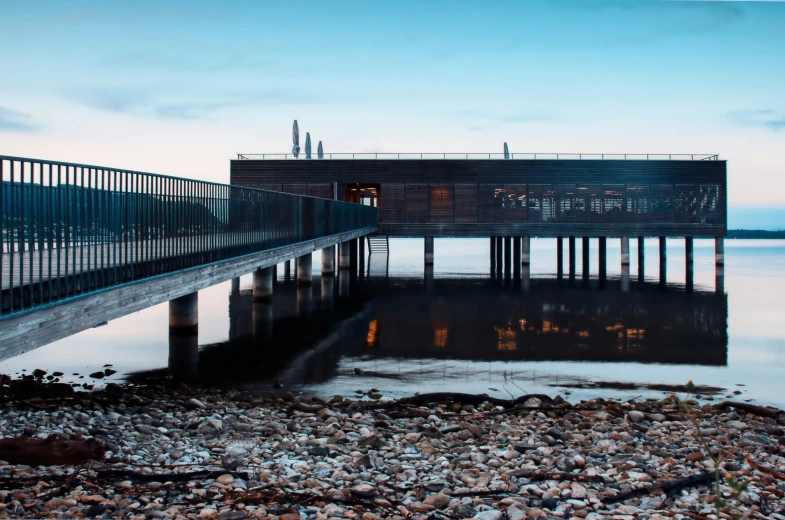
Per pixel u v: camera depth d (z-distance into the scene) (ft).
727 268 153.79
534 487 20.07
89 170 25.80
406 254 218.79
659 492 19.74
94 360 45.65
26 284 22.80
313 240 71.67
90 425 25.75
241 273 47.24
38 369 41.42
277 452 23.12
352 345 53.21
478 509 18.31
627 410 33.45
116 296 27.99
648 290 98.22
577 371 44.96
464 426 28.19
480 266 151.94
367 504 18.31
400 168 125.70
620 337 58.54
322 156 130.11
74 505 17.07
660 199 123.44
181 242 36.81
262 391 36.94
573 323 66.18
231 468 20.99
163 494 18.40
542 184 124.36
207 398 33.19
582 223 123.95
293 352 49.78
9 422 26.00
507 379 42.16
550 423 29.48
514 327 63.26
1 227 20.35
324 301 82.33
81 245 25.30
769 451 25.21
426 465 22.25
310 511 17.69
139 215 31.32
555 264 160.97
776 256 218.38
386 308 76.33
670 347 54.13
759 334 60.75
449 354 50.14
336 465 21.85
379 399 35.37
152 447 23.03
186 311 48.21
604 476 21.24
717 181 123.54
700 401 37.24
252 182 127.34
